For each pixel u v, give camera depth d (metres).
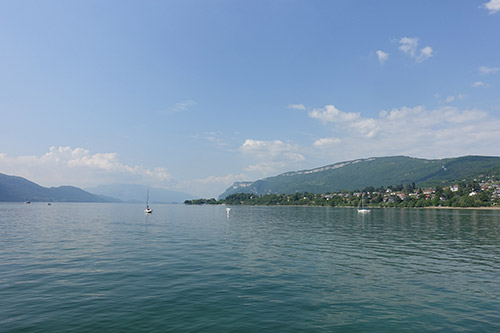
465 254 36.44
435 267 29.20
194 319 16.22
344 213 167.50
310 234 57.75
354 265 29.77
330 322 16.08
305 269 27.92
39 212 147.38
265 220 101.69
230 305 18.41
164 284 22.70
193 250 37.72
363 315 17.11
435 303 19.19
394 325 15.84
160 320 16.03
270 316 16.78
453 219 108.56
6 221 83.88
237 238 50.34
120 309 17.53
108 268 27.58
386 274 26.31
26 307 17.73
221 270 27.19
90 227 67.88
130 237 50.09
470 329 15.42
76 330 14.70
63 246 39.94
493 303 19.27
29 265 28.58
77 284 22.48
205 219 105.00
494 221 97.38
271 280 24.06
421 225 81.44
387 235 56.72
